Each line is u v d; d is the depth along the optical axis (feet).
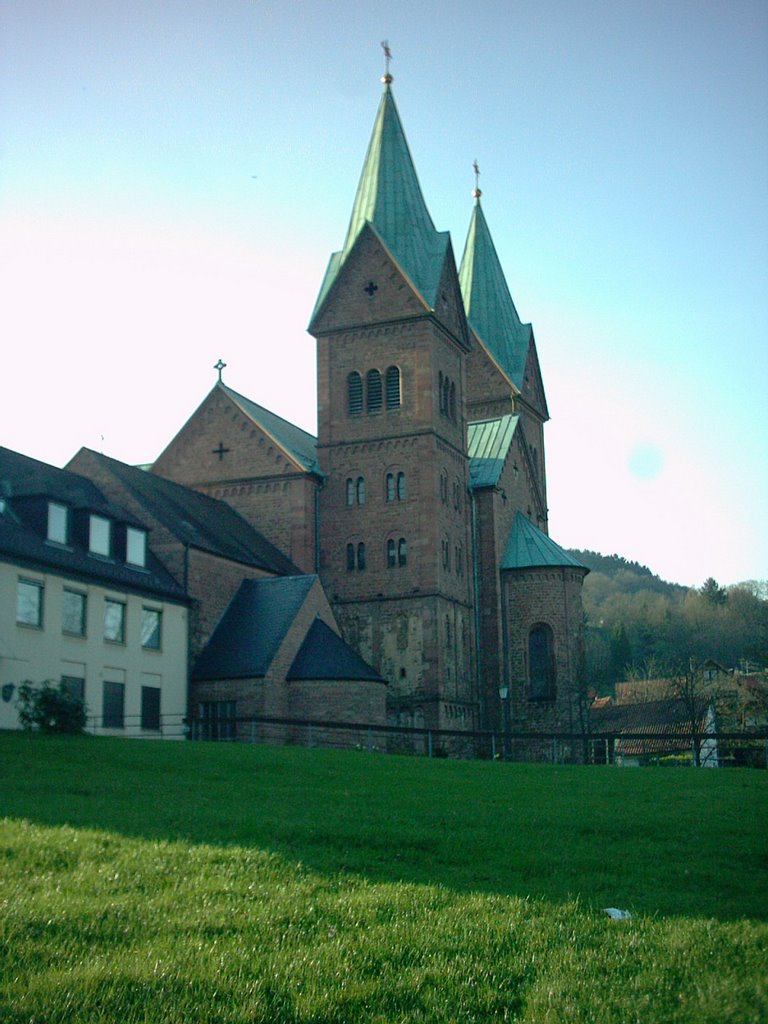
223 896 53.88
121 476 193.67
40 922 48.16
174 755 109.29
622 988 43.42
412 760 126.93
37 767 94.63
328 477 232.73
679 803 92.68
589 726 239.09
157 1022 38.88
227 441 233.14
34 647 150.71
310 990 42.11
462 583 236.63
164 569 186.39
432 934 49.11
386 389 231.71
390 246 236.43
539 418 302.45
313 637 193.06
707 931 50.98
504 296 298.56
